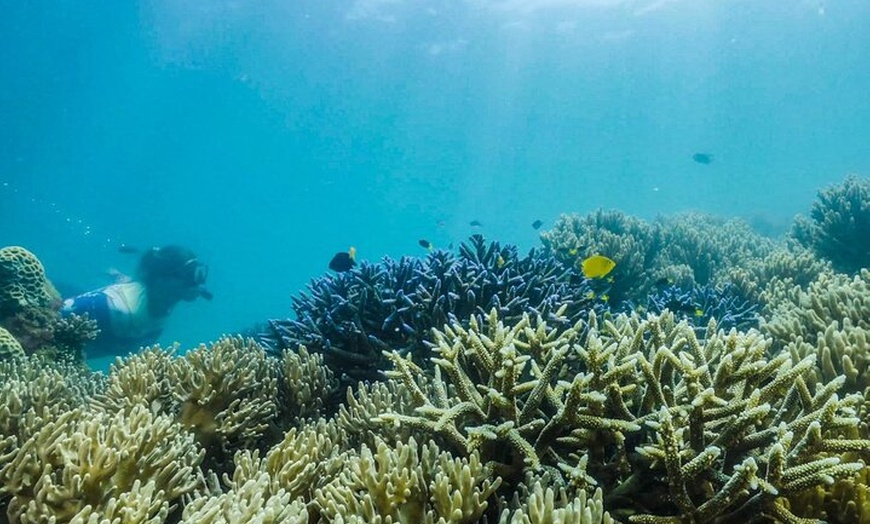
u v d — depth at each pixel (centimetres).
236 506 258
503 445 307
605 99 11475
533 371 313
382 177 13888
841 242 1062
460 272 573
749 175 12200
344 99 10588
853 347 390
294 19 6881
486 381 352
